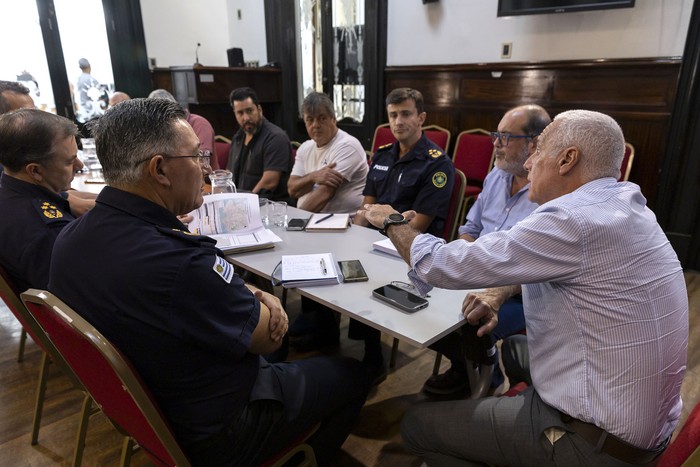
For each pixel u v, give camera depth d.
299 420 1.11
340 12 4.71
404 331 1.10
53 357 1.27
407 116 2.10
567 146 1.01
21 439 1.65
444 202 2.03
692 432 0.78
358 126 4.88
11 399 1.87
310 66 5.24
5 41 4.71
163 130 0.90
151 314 0.84
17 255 1.26
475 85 3.93
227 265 0.96
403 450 1.61
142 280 0.83
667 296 0.95
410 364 2.10
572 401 0.97
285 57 5.36
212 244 0.98
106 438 1.66
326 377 1.21
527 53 3.61
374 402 1.84
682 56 2.88
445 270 1.05
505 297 1.35
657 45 3.03
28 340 2.33
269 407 1.07
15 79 4.84
